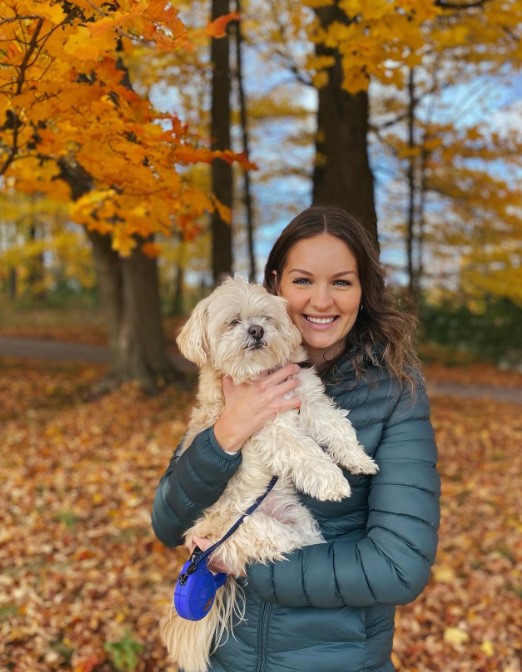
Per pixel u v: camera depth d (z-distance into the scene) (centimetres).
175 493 179
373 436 175
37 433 824
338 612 165
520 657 379
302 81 763
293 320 217
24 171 325
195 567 178
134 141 258
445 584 460
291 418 200
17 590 423
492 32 561
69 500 596
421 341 1881
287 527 195
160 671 352
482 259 1228
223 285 235
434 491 166
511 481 695
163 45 188
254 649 171
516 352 1809
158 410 937
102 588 436
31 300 2584
